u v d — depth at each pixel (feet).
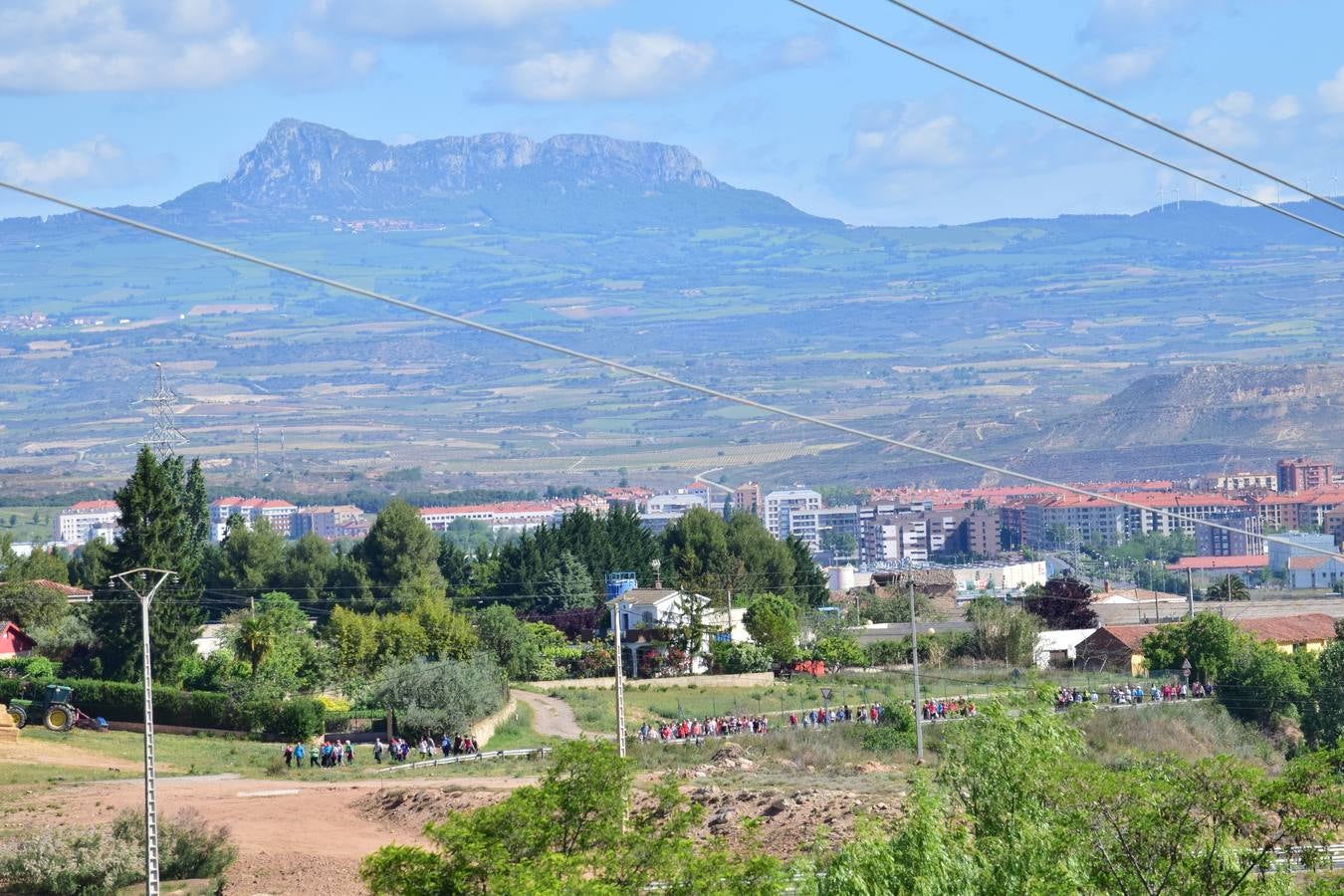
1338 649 460.96
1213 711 475.31
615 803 165.07
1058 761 177.47
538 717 490.49
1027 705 186.50
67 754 399.03
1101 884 160.56
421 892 155.02
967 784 177.99
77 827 280.31
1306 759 160.97
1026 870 157.99
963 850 156.76
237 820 304.71
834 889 148.15
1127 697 490.08
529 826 160.76
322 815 310.65
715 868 155.33
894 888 149.59
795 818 264.31
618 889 149.89
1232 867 157.99
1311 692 469.16
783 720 463.42
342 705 477.77
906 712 423.23
